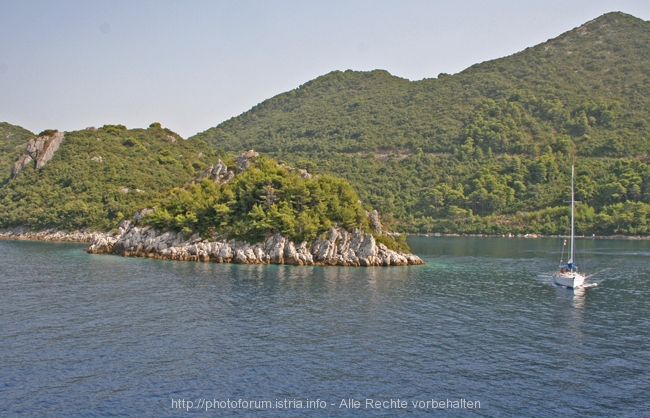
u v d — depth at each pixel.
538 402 41.00
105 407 39.31
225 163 170.25
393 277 99.00
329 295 78.69
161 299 73.75
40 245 164.50
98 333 56.34
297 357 49.84
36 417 37.62
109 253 140.62
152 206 149.88
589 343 55.34
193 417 38.12
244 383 43.81
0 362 47.31
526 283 93.62
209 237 129.50
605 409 40.00
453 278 98.88
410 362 48.91
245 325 60.34
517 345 54.31
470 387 43.56
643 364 49.12
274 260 119.62
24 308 67.12
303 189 128.88
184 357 49.41
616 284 94.00
